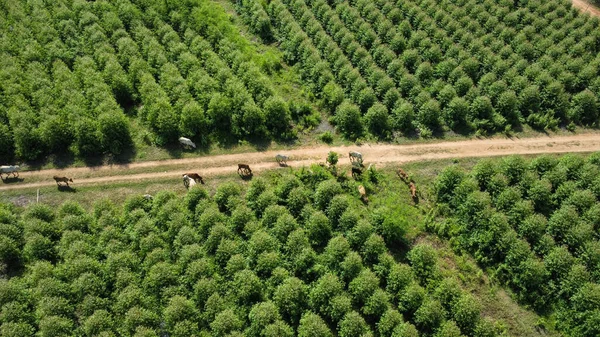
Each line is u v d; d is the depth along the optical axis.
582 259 56.28
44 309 50.75
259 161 69.44
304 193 62.47
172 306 50.50
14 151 69.19
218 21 87.12
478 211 59.91
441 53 83.62
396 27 88.31
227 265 54.69
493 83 76.44
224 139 72.00
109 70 75.88
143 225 57.69
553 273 55.66
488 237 57.94
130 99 76.75
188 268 53.94
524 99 75.56
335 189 61.50
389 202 63.19
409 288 52.31
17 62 77.25
